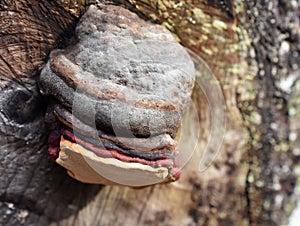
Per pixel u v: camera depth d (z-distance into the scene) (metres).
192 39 0.44
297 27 0.50
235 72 0.47
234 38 0.46
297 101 0.53
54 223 0.46
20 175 0.42
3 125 0.40
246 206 0.52
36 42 0.39
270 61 0.49
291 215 0.57
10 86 0.39
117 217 0.48
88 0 0.39
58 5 0.39
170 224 0.50
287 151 0.54
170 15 0.42
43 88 0.38
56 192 0.44
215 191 0.50
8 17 0.39
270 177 0.53
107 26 0.37
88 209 0.47
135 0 0.40
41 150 0.42
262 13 0.48
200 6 0.43
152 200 0.48
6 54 0.39
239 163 0.51
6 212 0.44
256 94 0.49
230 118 0.49
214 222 0.51
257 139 0.51
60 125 0.38
